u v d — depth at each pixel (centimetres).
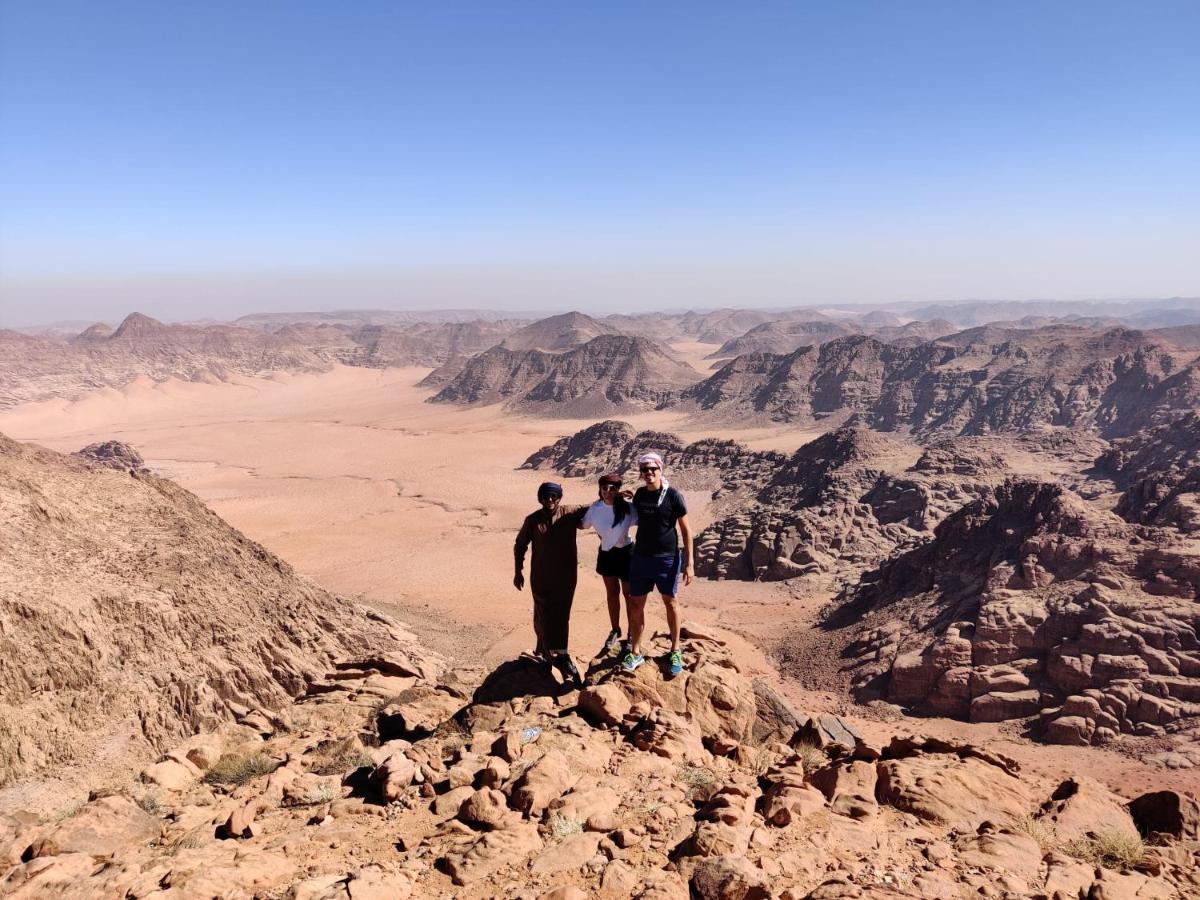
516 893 712
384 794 963
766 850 789
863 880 738
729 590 10394
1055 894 735
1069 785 1037
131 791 1260
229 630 4866
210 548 5512
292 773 1202
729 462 19250
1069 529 7581
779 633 8612
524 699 1268
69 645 3938
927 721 6244
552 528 1298
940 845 844
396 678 2928
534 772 921
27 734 3500
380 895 690
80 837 915
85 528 4878
